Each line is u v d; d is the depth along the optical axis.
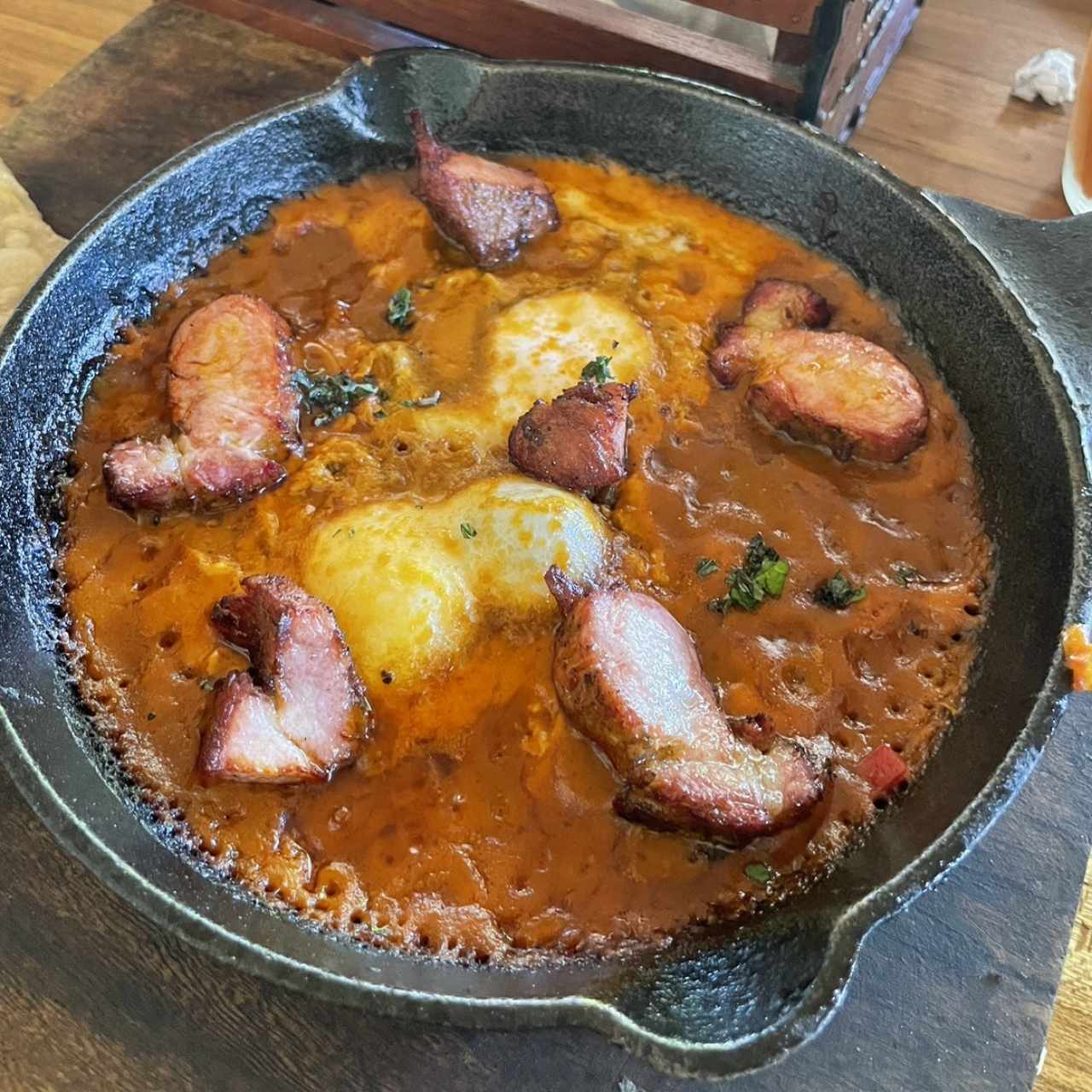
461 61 0.33
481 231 0.32
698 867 0.24
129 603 0.27
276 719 0.24
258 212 0.33
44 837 0.25
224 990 0.24
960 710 0.25
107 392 0.30
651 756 0.23
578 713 0.24
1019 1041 0.23
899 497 0.29
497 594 0.26
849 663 0.26
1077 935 0.26
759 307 0.31
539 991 0.21
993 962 0.24
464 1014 0.19
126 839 0.23
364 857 0.24
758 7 0.31
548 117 0.33
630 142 0.33
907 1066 0.23
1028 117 0.38
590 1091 0.23
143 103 0.38
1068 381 0.28
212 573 0.27
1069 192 0.36
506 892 0.24
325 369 0.31
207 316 0.30
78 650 0.26
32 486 0.28
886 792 0.25
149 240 0.31
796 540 0.28
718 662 0.26
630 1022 0.19
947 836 0.21
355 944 0.23
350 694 0.25
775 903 0.24
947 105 0.38
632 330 0.31
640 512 0.28
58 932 0.24
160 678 0.26
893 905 0.20
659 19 0.36
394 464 0.29
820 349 0.29
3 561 0.26
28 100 0.40
